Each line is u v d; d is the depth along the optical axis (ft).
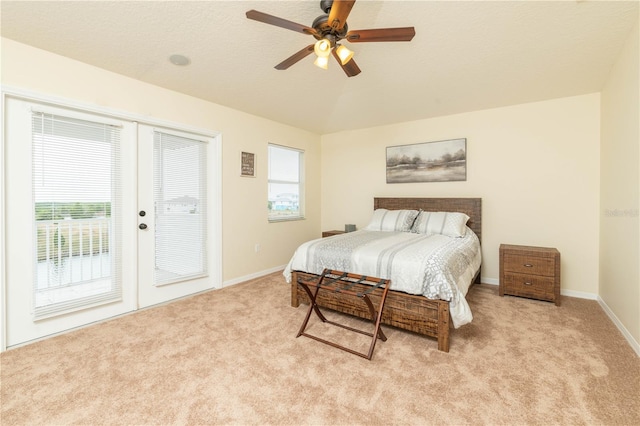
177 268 10.33
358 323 8.29
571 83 9.43
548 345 6.84
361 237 10.46
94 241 8.33
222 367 6.00
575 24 6.28
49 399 5.02
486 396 5.08
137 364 6.11
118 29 6.49
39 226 7.37
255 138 13.05
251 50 7.45
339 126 15.05
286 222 14.85
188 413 4.71
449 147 12.91
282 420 4.56
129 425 4.46
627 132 7.21
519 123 11.46
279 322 8.26
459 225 10.96
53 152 7.57
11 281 6.95
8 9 5.74
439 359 6.28
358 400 5.01
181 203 10.44
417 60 7.93
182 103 10.27
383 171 14.84
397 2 5.60
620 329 7.59
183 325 8.06
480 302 9.85
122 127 8.88
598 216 10.19
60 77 7.55
